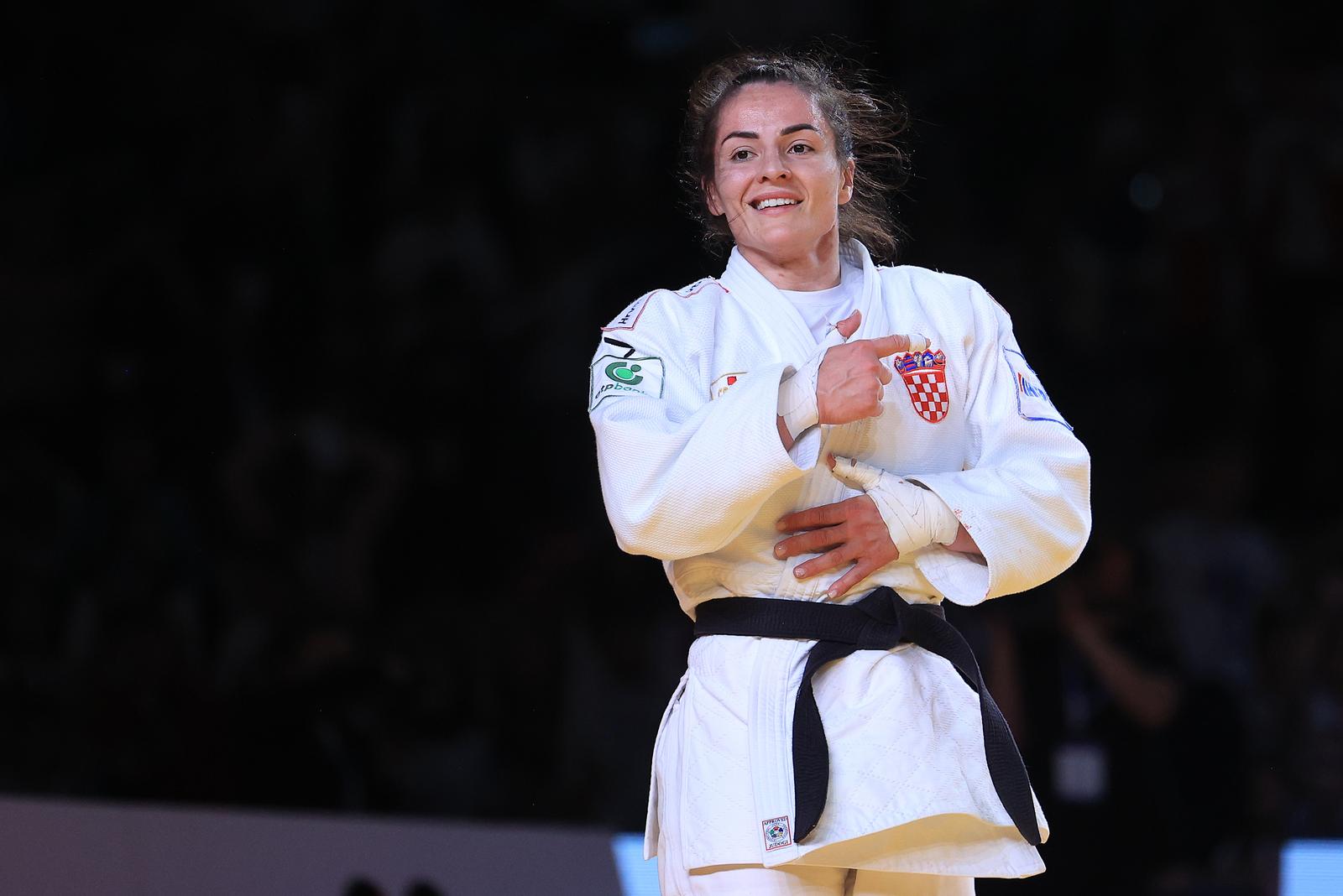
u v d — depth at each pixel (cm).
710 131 1011
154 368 3036
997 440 961
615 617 2573
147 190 3291
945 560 921
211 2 3478
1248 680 2591
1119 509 2916
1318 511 3344
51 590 2417
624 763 2375
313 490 2750
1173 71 3631
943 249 3528
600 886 1573
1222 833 2002
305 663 2169
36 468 2612
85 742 2108
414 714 2183
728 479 850
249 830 1413
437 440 3091
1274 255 3500
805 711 870
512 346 3291
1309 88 3591
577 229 3528
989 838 890
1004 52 3672
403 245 3350
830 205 973
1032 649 2069
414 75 3538
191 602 2434
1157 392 3403
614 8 3744
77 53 3347
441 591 2805
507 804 2233
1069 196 3572
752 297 970
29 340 3014
